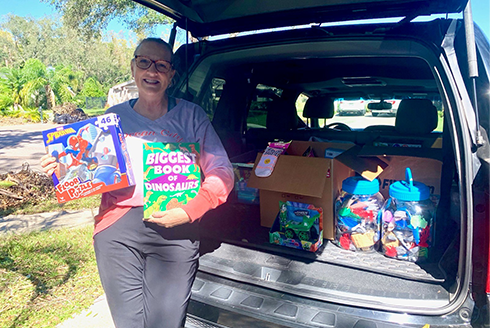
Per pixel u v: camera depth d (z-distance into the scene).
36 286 2.97
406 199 1.90
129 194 1.56
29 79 27.77
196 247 1.66
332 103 3.95
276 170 2.30
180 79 2.42
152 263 1.65
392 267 1.88
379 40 1.88
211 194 1.51
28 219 4.64
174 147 1.51
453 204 2.14
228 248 2.19
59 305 2.72
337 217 2.17
